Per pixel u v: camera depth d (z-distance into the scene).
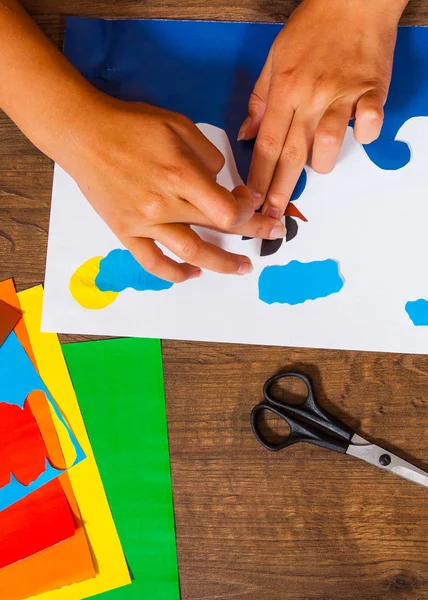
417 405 0.58
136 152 0.55
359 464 0.58
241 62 0.64
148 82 0.65
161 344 0.61
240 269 0.59
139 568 0.60
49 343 0.63
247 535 0.59
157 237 0.56
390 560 0.57
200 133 0.56
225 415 0.60
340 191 0.61
